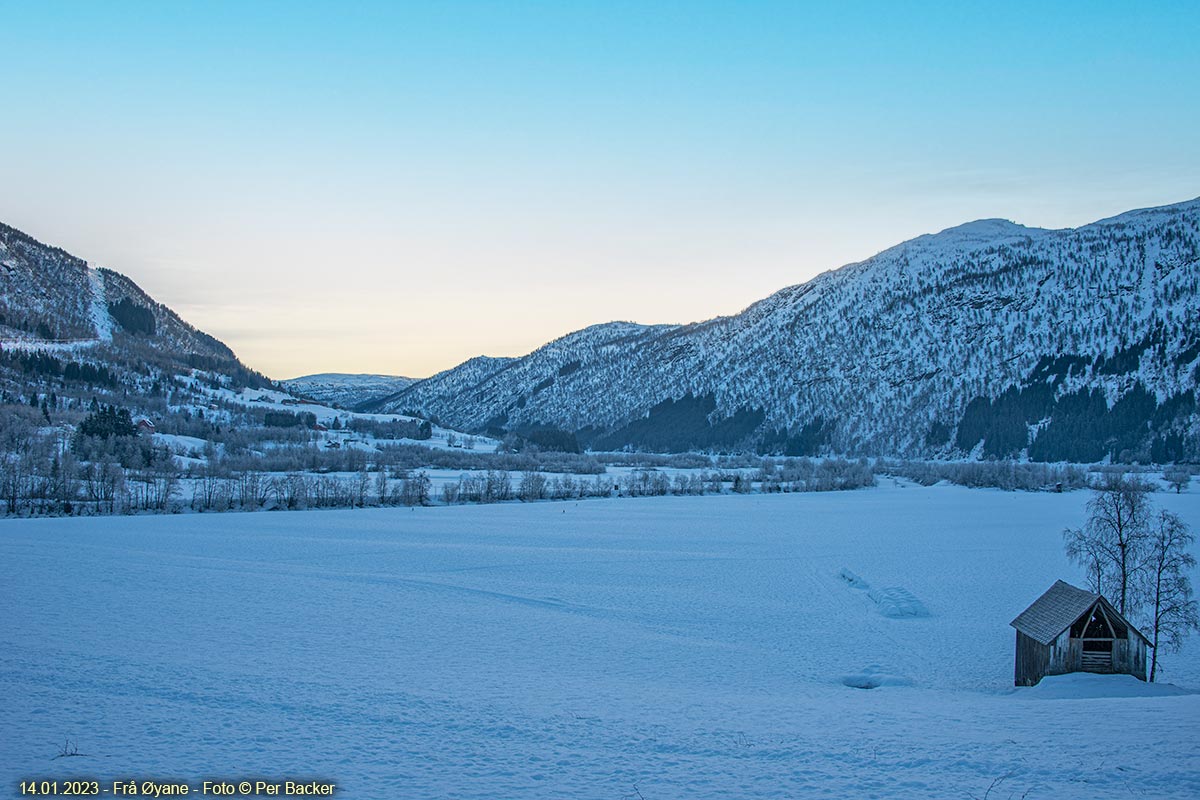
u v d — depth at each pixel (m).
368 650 46.34
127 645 43.62
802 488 197.25
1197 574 74.69
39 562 74.38
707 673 45.72
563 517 130.75
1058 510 149.75
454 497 152.75
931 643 55.50
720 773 24.20
